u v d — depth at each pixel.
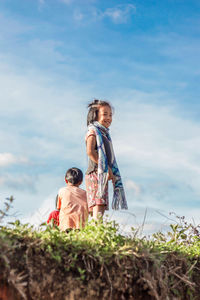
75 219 4.48
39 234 3.24
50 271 2.92
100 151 4.27
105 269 3.15
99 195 4.14
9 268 2.72
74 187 4.84
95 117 4.55
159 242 4.10
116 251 3.28
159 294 3.32
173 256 3.69
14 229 3.13
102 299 3.02
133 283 3.22
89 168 4.37
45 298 2.82
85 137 4.45
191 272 3.69
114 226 3.63
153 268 3.37
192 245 4.31
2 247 2.78
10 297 2.68
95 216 4.14
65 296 2.89
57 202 4.81
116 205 4.35
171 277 3.50
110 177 4.32
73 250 3.16
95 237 3.40
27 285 2.79
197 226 4.55
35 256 2.95
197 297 3.65
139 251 3.41
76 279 2.98
